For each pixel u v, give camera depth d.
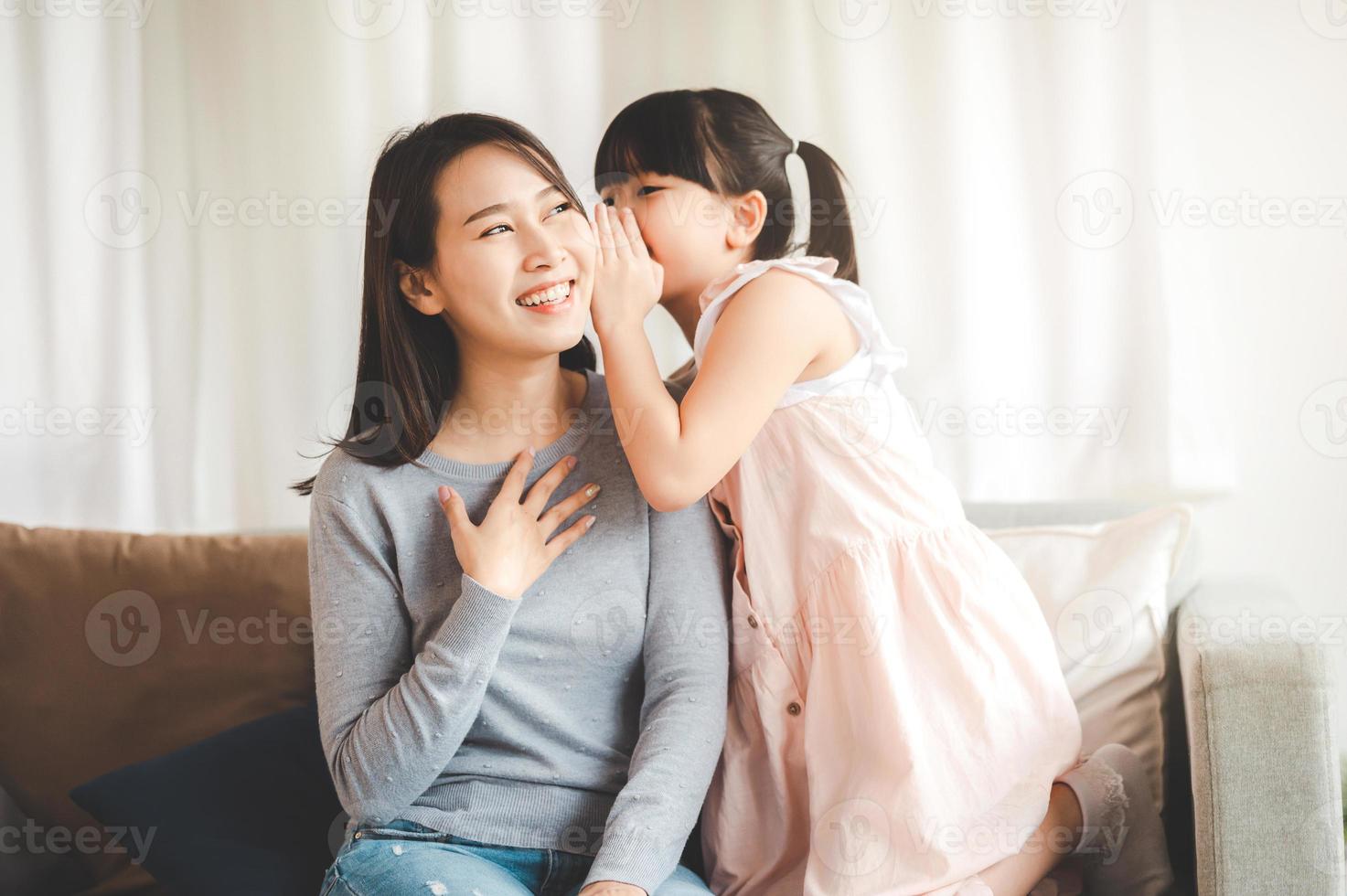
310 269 1.96
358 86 1.95
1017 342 1.92
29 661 1.57
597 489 1.28
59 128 2.00
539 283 1.20
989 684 1.22
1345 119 1.85
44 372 2.02
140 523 2.02
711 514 1.35
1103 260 1.89
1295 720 1.17
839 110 1.93
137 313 2.01
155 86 1.98
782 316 1.24
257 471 1.98
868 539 1.25
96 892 1.48
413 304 1.26
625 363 1.22
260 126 1.96
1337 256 1.86
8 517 2.02
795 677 1.27
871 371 1.33
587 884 1.07
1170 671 1.47
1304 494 1.88
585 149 1.97
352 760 1.16
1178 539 1.51
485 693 1.21
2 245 2.00
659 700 1.22
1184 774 1.46
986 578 1.27
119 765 1.53
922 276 1.93
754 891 1.24
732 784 1.28
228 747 1.41
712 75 1.96
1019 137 1.91
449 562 1.25
